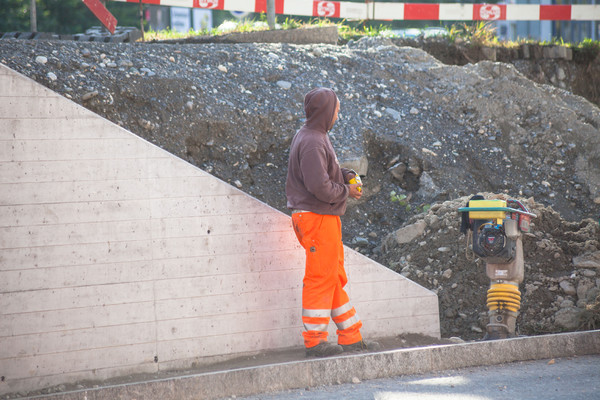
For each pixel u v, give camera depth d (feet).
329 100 64.08
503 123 119.34
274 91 110.42
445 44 152.97
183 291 64.13
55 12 374.43
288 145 104.32
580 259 83.46
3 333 58.03
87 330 60.70
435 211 92.73
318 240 63.46
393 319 72.08
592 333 68.44
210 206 65.21
